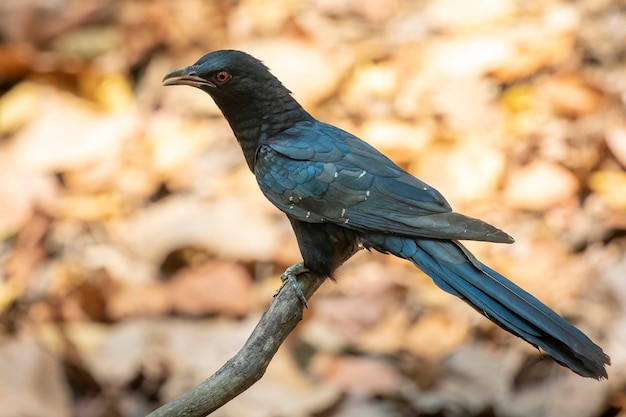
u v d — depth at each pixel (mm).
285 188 8180
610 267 11289
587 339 6770
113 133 13719
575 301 11203
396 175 8047
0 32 15289
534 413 10023
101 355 10867
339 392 10305
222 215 12359
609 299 11000
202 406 6914
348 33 14992
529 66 14016
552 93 13617
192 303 11500
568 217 12359
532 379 10266
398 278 11727
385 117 13750
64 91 14320
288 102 8648
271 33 15078
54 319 11508
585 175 12703
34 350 10344
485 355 10531
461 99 13734
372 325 11203
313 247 8172
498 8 15039
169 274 12070
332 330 11125
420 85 14094
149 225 12523
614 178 12656
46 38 15289
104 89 14305
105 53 15117
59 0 15648
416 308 11391
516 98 13680
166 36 15211
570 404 10016
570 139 13078
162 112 14242
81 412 10367
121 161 13555
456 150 13188
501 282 7289
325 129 8516
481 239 7398
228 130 13875
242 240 12000
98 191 13242
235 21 15367
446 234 7520
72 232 12742
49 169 13344
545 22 14695
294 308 7383
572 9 14844
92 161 13453
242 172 13219
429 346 10906
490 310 7145
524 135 13266
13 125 13977
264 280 11852
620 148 12695
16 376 10141
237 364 7066
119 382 10609
